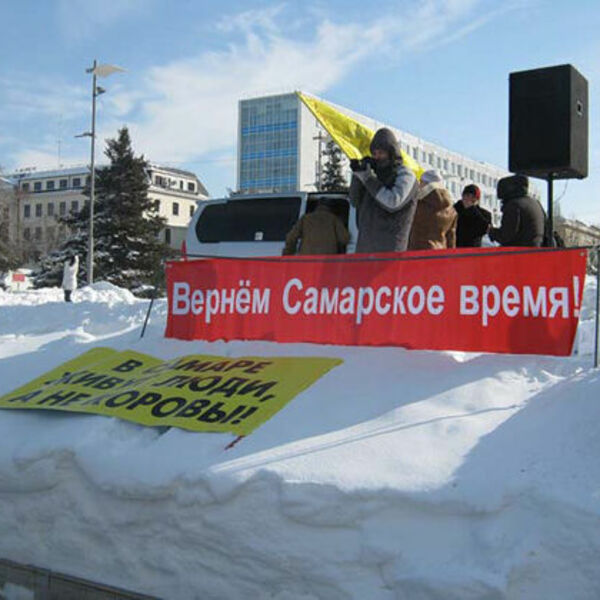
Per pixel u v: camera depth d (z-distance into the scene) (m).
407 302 5.11
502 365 4.56
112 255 42.00
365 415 4.20
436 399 4.23
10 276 48.78
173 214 95.19
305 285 5.54
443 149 81.12
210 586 3.73
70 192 98.38
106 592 4.04
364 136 8.85
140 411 4.71
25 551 4.43
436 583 3.10
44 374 5.90
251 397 4.63
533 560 3.05
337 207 9.35
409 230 5.40
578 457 3.42
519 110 5.98
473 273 4.88
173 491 3.90
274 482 3.65
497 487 3.32
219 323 5.93
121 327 8.01
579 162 5.96
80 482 4.31
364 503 3.43
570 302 4.56
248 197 9.98
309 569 3.46
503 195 6.17
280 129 95.94
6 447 4.68
